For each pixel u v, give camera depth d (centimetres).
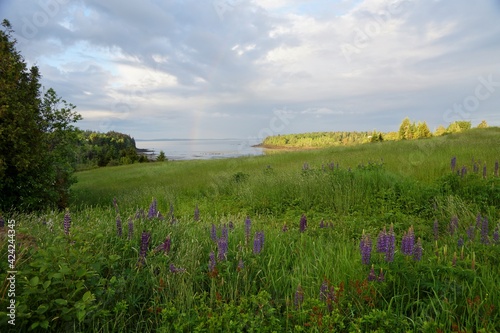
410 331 243
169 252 405
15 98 813
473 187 677
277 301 319
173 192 1105
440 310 283
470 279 304
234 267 387
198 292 342
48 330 270
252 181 1043
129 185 1605
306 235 507
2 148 793
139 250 403
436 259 347
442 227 557
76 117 1037
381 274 308
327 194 803
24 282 266
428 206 666
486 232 413
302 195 839
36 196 884
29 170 854
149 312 305
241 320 273
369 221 620
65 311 257
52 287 284
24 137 830
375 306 295
